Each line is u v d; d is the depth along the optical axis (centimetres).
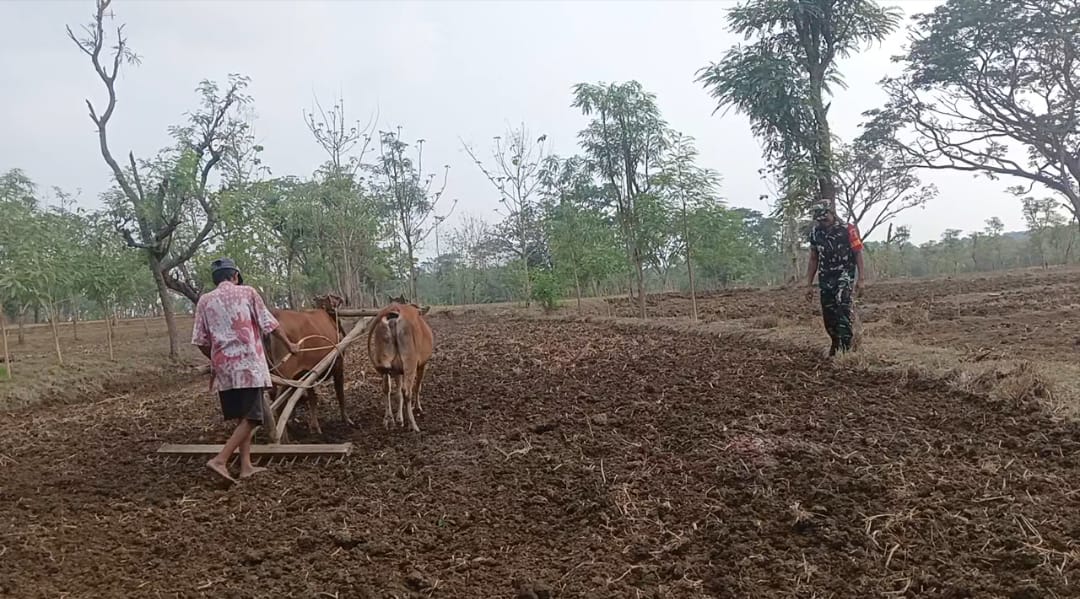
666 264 1892
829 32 1292
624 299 2756
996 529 470
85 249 1608
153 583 464
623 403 857
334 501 600
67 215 1686
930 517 494
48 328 2747
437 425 827
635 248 1859
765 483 570
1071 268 3291
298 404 950
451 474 648
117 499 627
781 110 1288
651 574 454
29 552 509
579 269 2212
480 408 898
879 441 647
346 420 873
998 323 1264
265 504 600
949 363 859
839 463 597
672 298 2716
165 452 735
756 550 475
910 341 1102
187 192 1662
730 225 2136
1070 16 2314
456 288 4303
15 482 695
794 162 1321
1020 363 772
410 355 808
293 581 461
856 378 888
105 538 539
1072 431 625
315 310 880
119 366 1595
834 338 1003
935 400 766
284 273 2344
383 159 2697
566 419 797
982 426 669
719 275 3462
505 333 1780
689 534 505
